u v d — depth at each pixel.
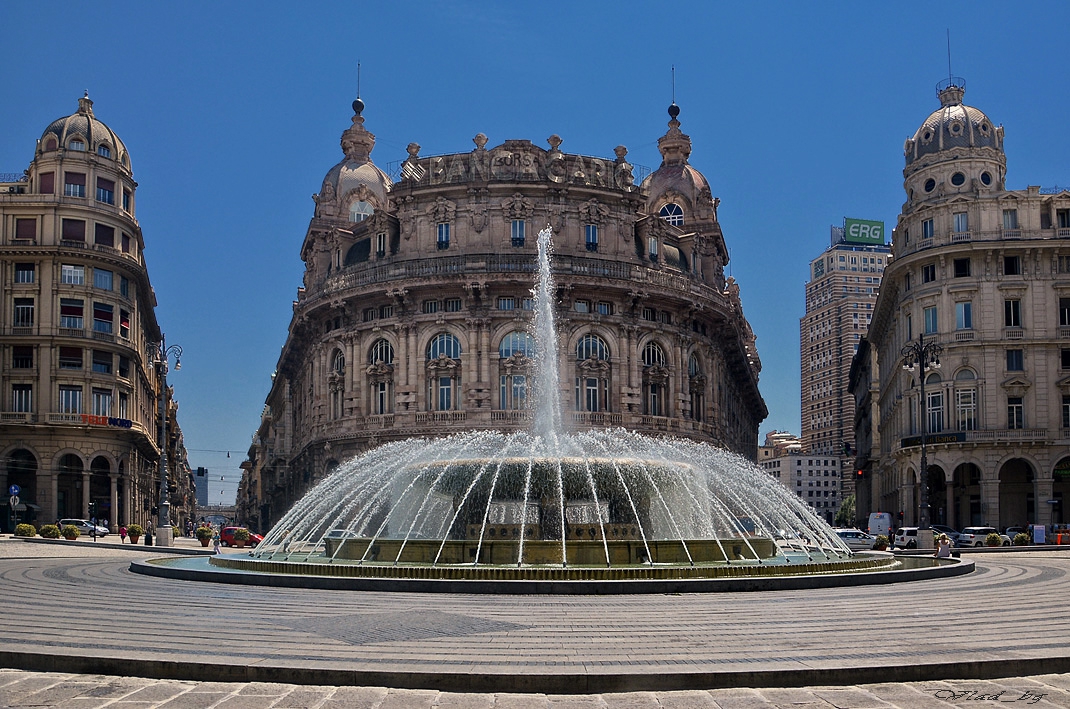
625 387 75.00
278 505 114.50
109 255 85.25
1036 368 75.38
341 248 84.94
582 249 76.38
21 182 88.94
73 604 20.81
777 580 24.38
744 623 17.77
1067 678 13.37
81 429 82.12
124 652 14.15
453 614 18.98
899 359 83.00
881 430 105.31
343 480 46.78
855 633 16.44
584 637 15.97
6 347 81.69
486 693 12.50
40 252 82.44
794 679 12.88
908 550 56.44
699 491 36.34
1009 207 77.56
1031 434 74.50
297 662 13.44
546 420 55.34
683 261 86.75
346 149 96.00
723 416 90.62
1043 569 34.97
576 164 78.12
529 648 14.83
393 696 12.26
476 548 29.03
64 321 83.12
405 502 37.84
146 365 102.50
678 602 21.41
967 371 76.69
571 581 23.16
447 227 76.31
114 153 88.88
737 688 12.73
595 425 72.88
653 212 93.12
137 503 95.00
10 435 80.62
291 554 39.41
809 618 18.52
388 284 74.31
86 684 12.90
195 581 27.38
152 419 113.56
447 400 73.94
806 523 38.31
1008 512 78.38
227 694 12.34
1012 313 76.50
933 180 81.00
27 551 48.91
